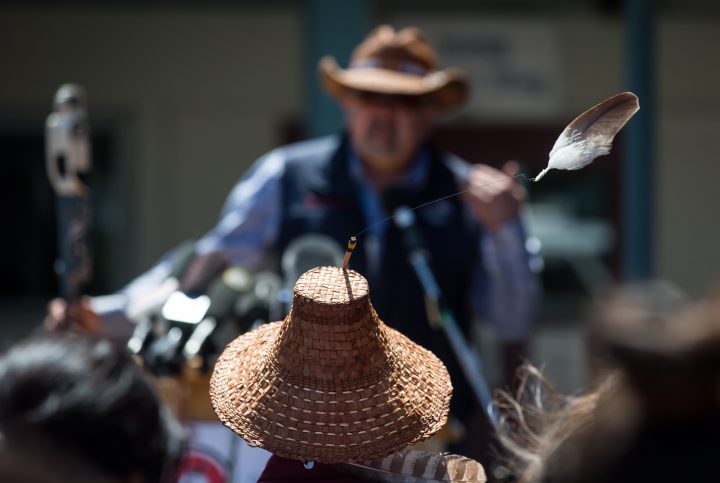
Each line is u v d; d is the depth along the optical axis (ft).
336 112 45.11
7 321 65.92
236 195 32.48
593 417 12.84
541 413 16.87
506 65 62.03
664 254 65.62
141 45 63.16
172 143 63.62
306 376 15.46
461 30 61.16
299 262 25.59
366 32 46.39
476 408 27.78
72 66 63.26
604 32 62.64
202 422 23.50
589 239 64.49
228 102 63.57
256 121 63.72
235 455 23.30
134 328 27.76
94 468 11.02
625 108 15.71
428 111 31.94
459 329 30.35
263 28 63.16
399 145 30.37
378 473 16.14
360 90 30.50
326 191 31.12
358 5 45.39
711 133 65.05
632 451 11.84
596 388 13.08
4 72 63.16
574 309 63.77
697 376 11.49
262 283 25.50
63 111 28.78
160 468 11.67
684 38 64.23
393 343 16.53
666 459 11.67
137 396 11.48
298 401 15.38
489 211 29.94
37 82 63.36
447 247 30.07
